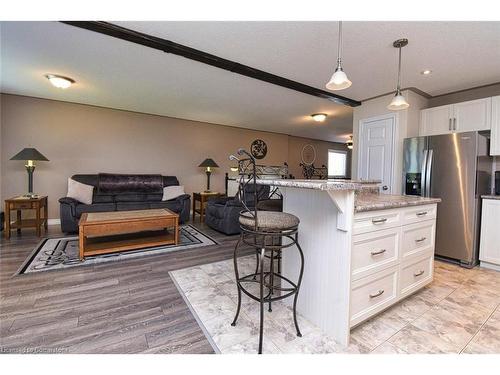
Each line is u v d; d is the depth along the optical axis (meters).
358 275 1.54
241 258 2.93
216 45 2.39
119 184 4.54
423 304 1.96
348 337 1.46
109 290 2.09
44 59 2.71
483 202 2.80
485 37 2.13
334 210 1.54
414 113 3.53
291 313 1.80
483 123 2.94
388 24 1.96
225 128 6.31
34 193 4.21
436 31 2.05
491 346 1.47
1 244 3.22
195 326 1.62
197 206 5.79
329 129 6.75
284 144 7.53
